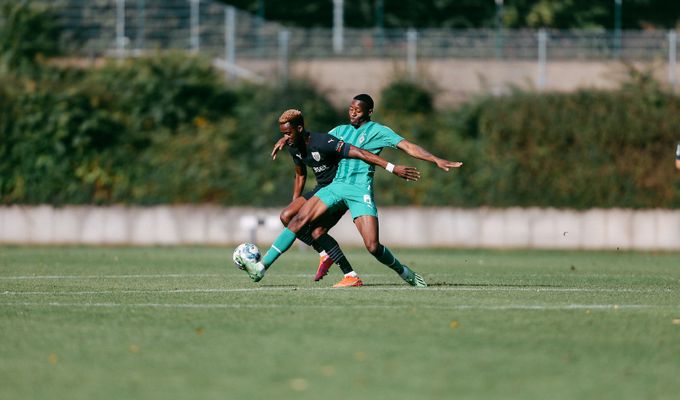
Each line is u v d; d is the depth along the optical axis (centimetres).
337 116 13338
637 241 11881
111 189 12088
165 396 2428
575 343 3200
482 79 13575
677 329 3509
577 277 6397
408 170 4847
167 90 13025
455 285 5403
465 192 11956
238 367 2784
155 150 12500
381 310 4019
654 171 12088
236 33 14988
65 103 12462
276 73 13538
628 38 14412
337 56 14300
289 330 3453
